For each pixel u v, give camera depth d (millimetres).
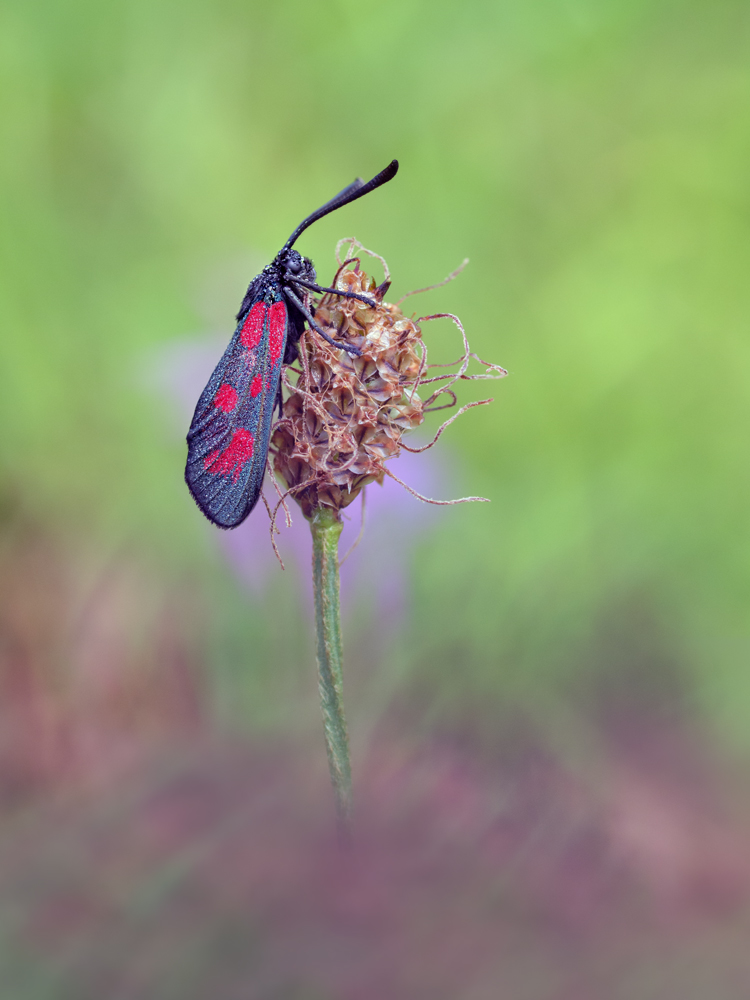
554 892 222
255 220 322
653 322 310
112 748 238
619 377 301
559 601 259
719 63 334
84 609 257
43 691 247
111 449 274
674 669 253
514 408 299
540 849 227
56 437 273
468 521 270
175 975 212
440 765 239
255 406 228
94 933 214
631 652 255
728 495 273
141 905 215
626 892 223
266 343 228
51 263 290
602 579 262
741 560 266
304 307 228
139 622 256
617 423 296
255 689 253
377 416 228
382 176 229
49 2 303
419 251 326
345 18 335
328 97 335
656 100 337
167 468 272
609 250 326
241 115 328
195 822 222
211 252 306
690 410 295
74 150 307
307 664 256
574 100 339
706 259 320
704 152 328
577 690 250
